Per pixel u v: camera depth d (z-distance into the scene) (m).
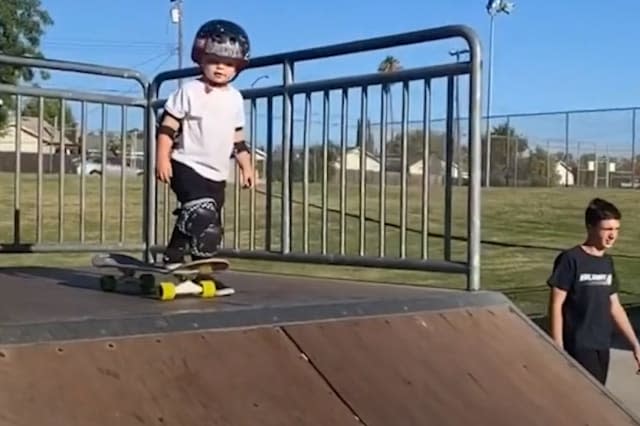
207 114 4.04
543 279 14.64
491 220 21.75
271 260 5.27
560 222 21.59
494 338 3.69
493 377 3.40
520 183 27.70
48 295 3.93
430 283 10.69
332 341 3.29
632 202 24.39
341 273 11.46
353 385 3.07
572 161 27.69
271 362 3.06
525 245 18.48
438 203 11.42
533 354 3.69
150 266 3.98
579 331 5.43
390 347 3.37
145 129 6.17
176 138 4.06
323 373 3.09
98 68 5.97
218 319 3.20
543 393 3.42
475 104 4.30
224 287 3.96
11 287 4.28
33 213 11.27
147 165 6.11
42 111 5.93
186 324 3.12
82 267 5.61
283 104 5.28
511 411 3.22
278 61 5.26
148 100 6.16
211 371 2.93
